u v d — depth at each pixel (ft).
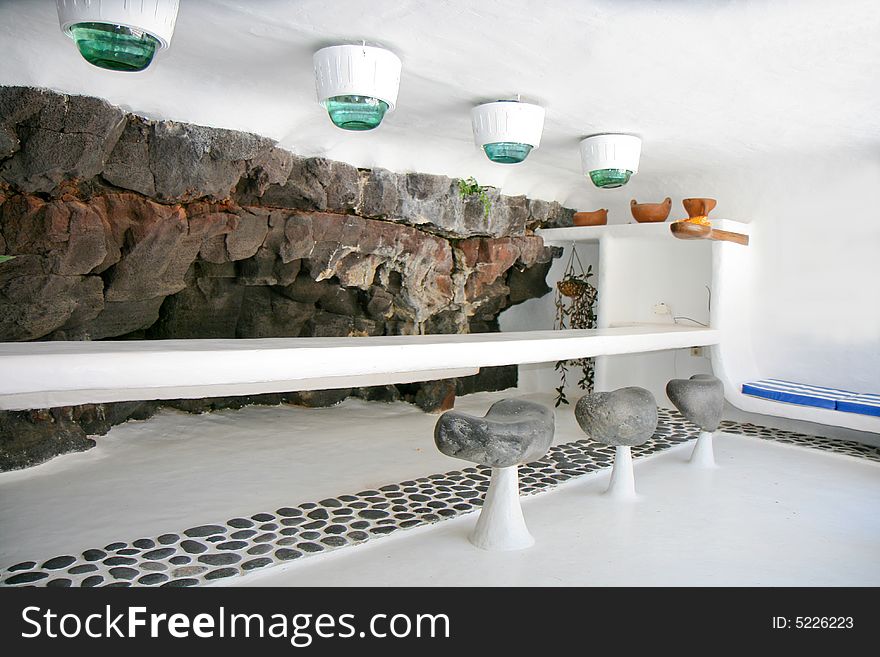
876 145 15.87
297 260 16.74
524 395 24.09
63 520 11.28
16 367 7.22
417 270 18.81
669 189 20.77
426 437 17.62
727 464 15.84
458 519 11.96
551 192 21.57
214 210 14.01
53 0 8.87
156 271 13.98
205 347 9.26
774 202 18.89
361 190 16.10
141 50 7.96
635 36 9.63
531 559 10.34
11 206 11.13
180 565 9.79
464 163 18.11
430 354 11.00
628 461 13.41
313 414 19.85
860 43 9.66
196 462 14.82
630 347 15.23
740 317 19.31
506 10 8.89
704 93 12.23
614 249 20.88
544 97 12.69
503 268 20.83
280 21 9.37
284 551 10.39
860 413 15.72
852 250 17.58
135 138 11.93
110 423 16.71
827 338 18.16
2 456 13.38
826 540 11.28
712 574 9.91
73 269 12.34
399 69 10.55
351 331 20.13
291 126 13.91
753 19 8.96
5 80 10.05
